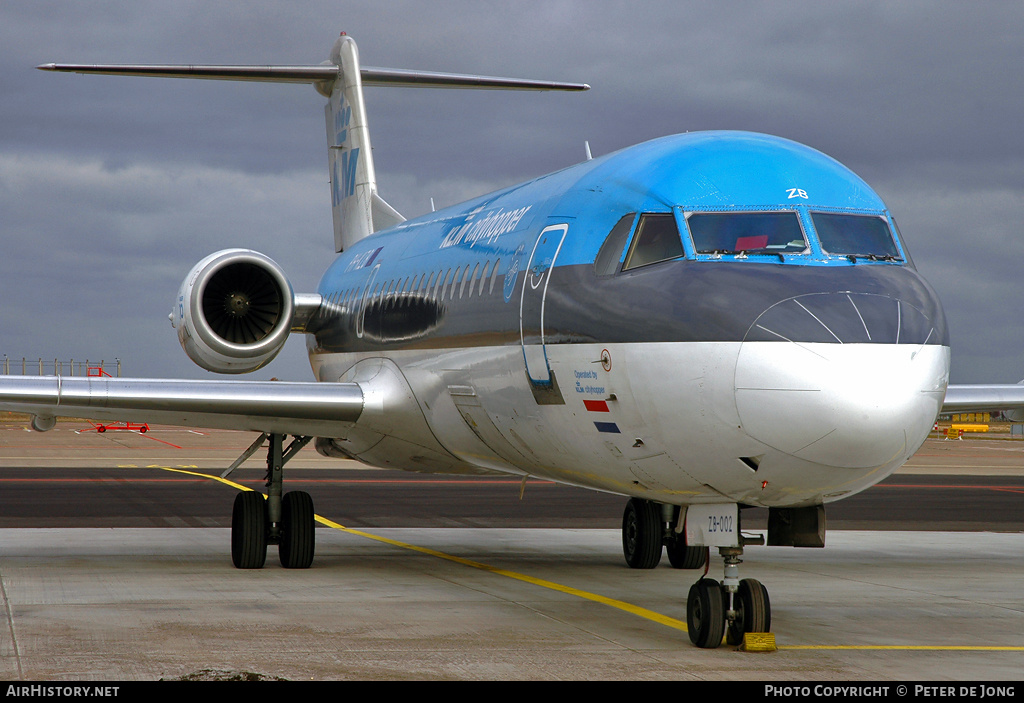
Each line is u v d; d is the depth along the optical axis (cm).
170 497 8606
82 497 8538
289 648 3155
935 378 2961
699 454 3053
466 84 7375
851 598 4281
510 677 2838
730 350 2923
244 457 5103
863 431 2838
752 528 7144
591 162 4044
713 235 3284
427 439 4850
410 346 4762
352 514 7700
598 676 2858
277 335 5122
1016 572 5056
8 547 5578
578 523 7188
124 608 3791
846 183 3488
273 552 5541
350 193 7506
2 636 3281
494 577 4709
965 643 3391
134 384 4484
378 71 7488
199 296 4994
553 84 7438
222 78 7012
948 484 11356
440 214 5344
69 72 6506
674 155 3544
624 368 3188
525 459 4131
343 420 4791
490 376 4022
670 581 4641
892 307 3002
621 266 3375
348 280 5934
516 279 3878
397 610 3828
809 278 3078
